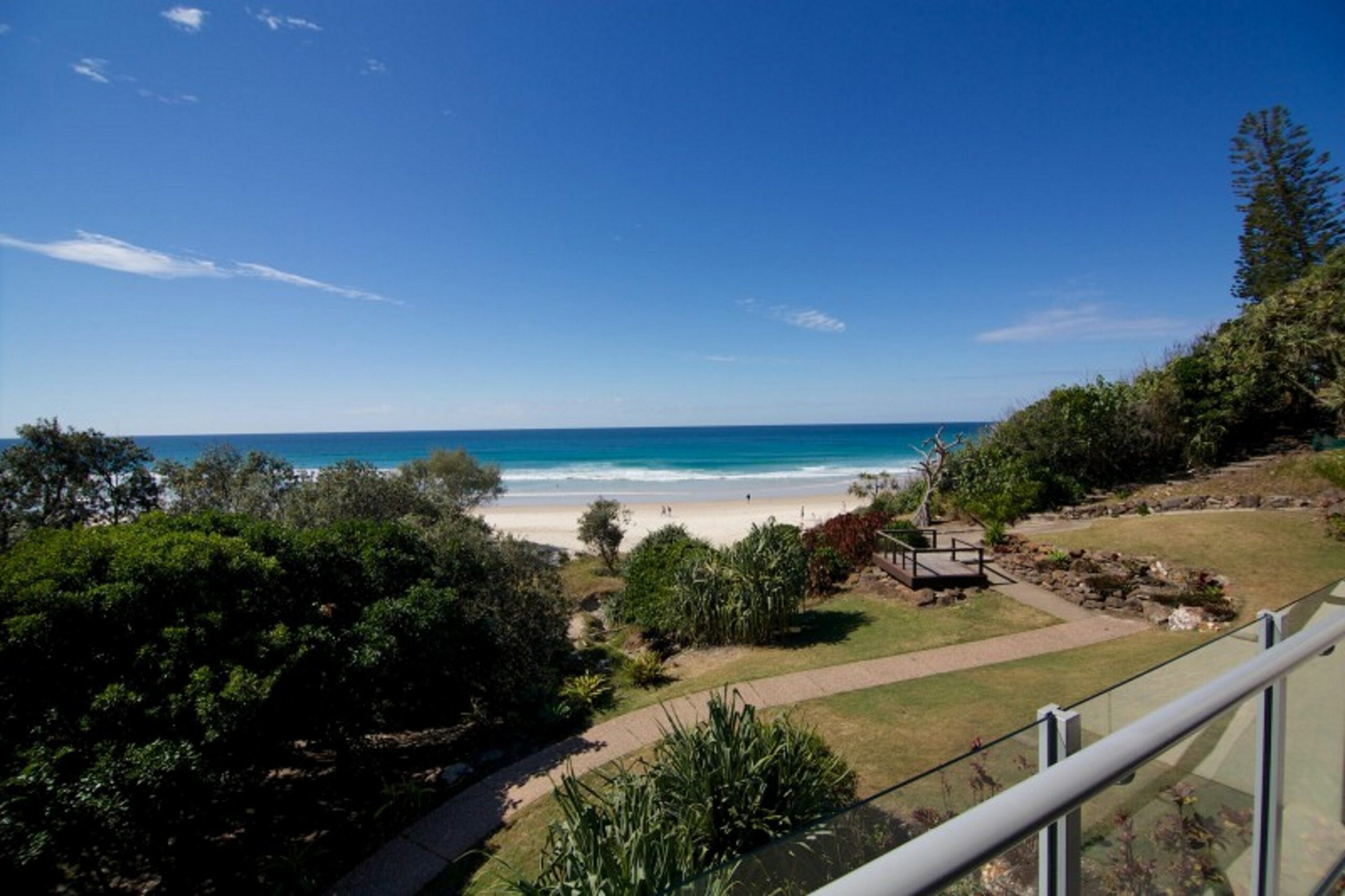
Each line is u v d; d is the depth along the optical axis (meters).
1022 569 10.87
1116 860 1.35
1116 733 1.21
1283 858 1.80
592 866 3.47
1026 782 1.03
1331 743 2.03
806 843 1.30
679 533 13.22
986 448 16.36
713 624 9.46
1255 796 1.70
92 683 5.07
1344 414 13.91
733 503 40.91
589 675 8.48
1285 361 14.80
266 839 6.07
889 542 12.45
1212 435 14.69
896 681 7.18
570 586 18.89
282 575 6.29
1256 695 1.62
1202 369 15.46
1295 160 21.59
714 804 3.90
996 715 5.98
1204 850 1.56
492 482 34.28
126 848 5.07
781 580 9.27
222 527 6.80
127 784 4.56
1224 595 8.87
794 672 7.81
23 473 12.11
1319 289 15.18
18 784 4.38
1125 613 8.91
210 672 5.17
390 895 5.10
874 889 0.77
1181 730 1.25
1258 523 10.94
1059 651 7.77
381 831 6.02
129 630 5.24
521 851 5.19
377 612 6.71
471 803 6.20
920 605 9.87
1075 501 14.68
